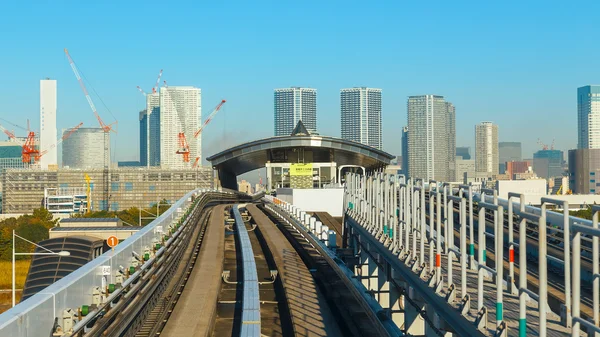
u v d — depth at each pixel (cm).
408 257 2319
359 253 4009
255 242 5266
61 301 1330
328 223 6278
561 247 2144
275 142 10831
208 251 4200
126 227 6169
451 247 1828
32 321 1152
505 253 2427
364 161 12050
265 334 2564
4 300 6719
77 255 4338
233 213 7350
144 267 2241
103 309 1585
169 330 2083
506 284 1845
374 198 3338
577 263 1209
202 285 2939
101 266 1719
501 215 1429
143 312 2138
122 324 1753
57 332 1262
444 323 1984
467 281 1970
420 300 2348
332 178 10950
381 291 3067
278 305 3058
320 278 3541
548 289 1847
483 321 1421
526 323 1405
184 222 4166
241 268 3888
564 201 1259
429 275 2047
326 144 10812
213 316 2434
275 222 6644
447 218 1848
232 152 11238
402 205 2519
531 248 2425
